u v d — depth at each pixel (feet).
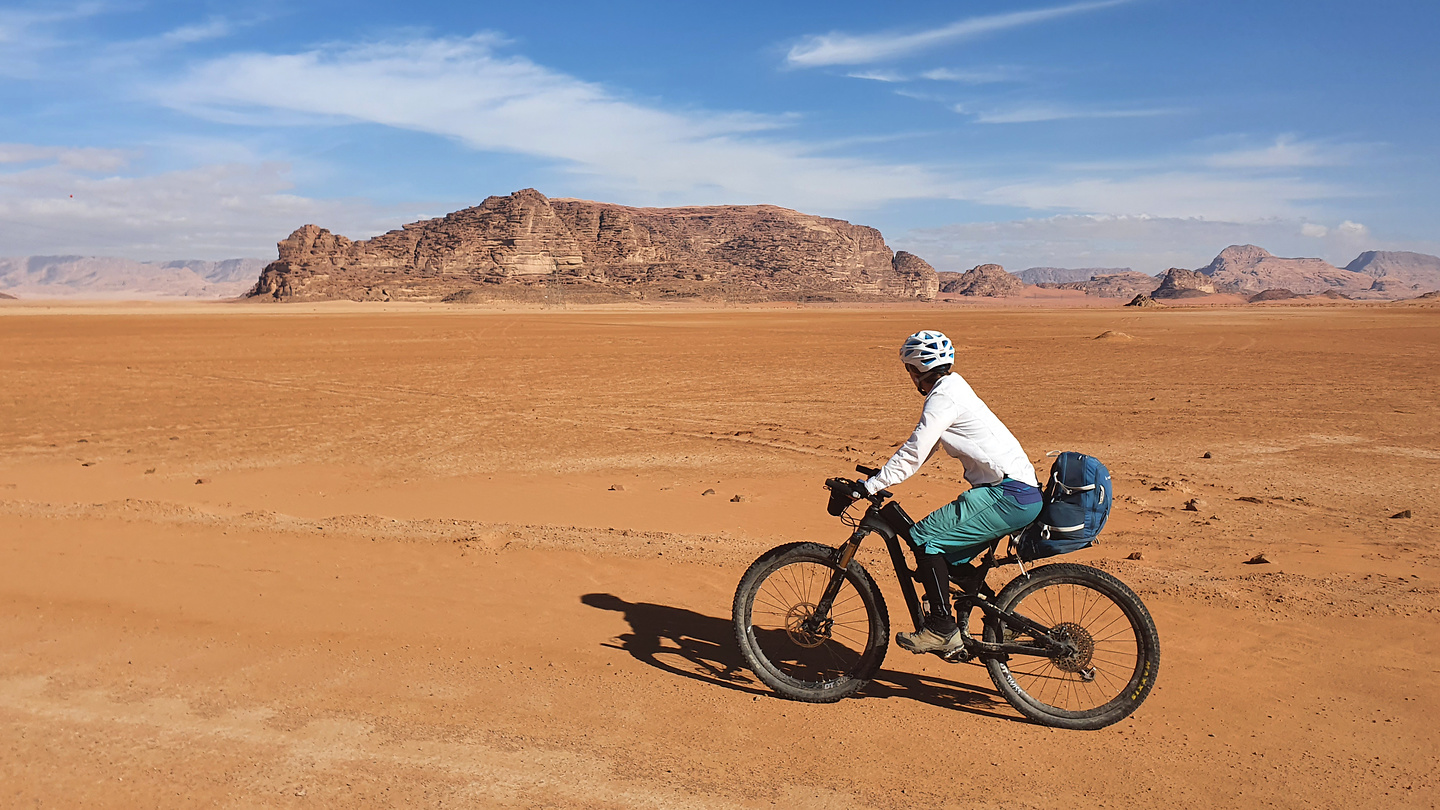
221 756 12.89
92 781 12.13
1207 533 26.71
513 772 12.51
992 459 14.10
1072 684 15.57
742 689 15.62
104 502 29.94
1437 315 331.16
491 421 57.26
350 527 26.53
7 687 15.29
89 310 615.16
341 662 16.51
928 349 14.46
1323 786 12.48
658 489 34.78
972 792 12.24
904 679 16.28
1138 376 90.17
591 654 17.02
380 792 11.90
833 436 50.60
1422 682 15.85
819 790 12.20
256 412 61.77
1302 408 62.23
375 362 113.09
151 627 18.19
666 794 11.99
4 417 59.11
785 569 20.13
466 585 21.06
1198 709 14.90
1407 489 34.27
